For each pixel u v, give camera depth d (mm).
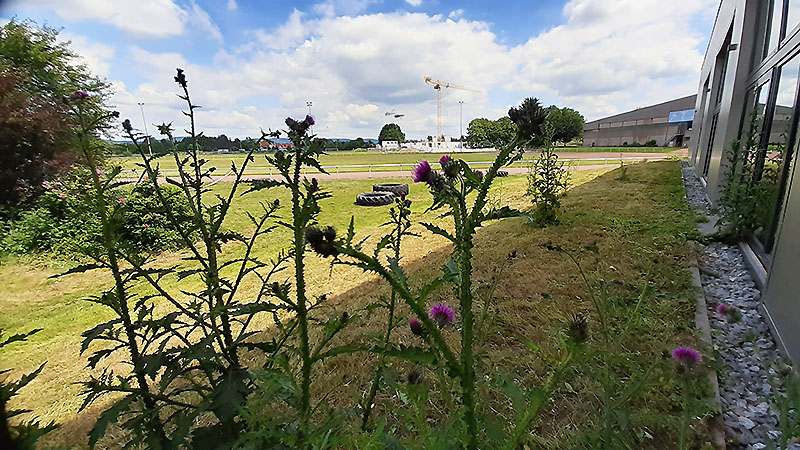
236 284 1459
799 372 1944
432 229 819
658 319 2586
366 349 843
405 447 926
